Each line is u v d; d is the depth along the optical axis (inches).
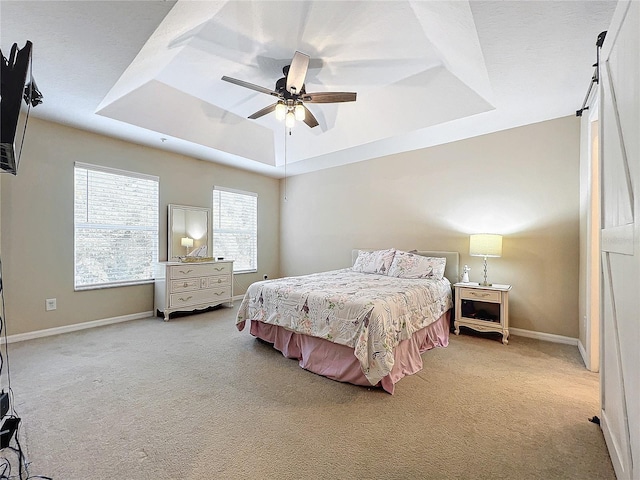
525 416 75.0
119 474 56.1
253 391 87.7
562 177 130.4
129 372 99.1
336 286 119.2
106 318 154.3
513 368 103.8
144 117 138.2
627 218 50.0
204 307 179.0
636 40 44.5
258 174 232.8
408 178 177.8
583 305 116.3
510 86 102.4
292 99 111.8
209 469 57.6
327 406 79.8
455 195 160.2
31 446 63.2
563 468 57.9
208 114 157.3
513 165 142.4
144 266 169.5
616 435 57.0
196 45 104.3
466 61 97.7
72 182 142.1
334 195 212.8
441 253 158.9
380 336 87.0
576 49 81.3
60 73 95.4
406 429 70.0
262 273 235.3
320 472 56.9
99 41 80.4
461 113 128.1
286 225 243.6
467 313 143.6
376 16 89.5
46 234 134.6
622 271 53.5
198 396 84.5
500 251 133.9
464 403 81.2
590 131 105.4
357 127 159.2
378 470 57.5
